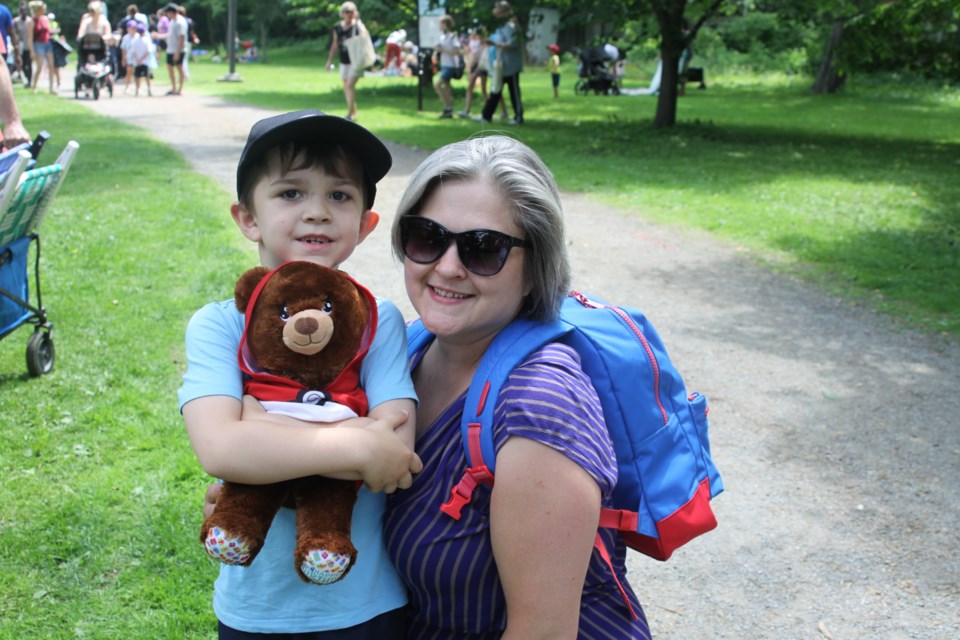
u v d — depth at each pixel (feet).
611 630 5.83
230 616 6.05
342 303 5.91
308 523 5.56
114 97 70.44
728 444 15.38
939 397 17.33
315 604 5.91
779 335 20.67
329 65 108.99
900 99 90.02
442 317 5.80
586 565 5.29
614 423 5.82
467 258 5.65
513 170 5.74
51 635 9.93
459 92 82.38
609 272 25.39
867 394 17.46
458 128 54.19
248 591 5.98
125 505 12.48
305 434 5.44
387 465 5.48
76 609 10.40
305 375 5.85
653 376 6.00
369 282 23.11
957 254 27.07
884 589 11.51
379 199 33.35
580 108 72.69
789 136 56.44
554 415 5.23
